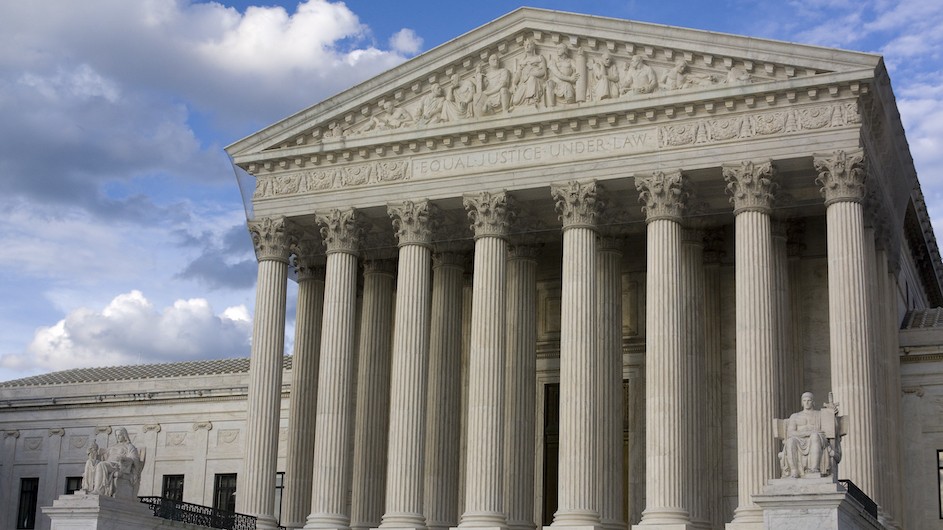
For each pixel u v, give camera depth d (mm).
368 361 73375
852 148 58125
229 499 86438
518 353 69438
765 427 57062
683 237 67312
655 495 58219
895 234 67938
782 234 65500
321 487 65938
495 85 66188
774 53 59938
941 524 64688
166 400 90312
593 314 62188
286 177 71000
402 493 63938
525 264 70938
